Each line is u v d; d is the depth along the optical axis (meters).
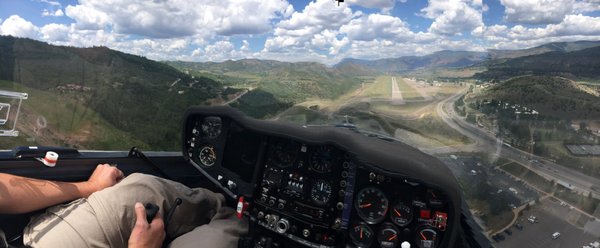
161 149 1.17
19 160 0.88
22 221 0.81
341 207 0.91
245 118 0.97
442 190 0.76
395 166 0.76
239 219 0.99
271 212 0.97
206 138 1.07
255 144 1.00
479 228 0.82
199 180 1.22
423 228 0.85
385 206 0.88
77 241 0.68
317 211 0.93
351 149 0.80
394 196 0.87
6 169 0.86
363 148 0.79
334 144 0.82
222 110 1.01
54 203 0.76
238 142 1.02
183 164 1.20
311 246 0.94
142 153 1.09
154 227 0.73
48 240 0.68
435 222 0.84
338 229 0.92
